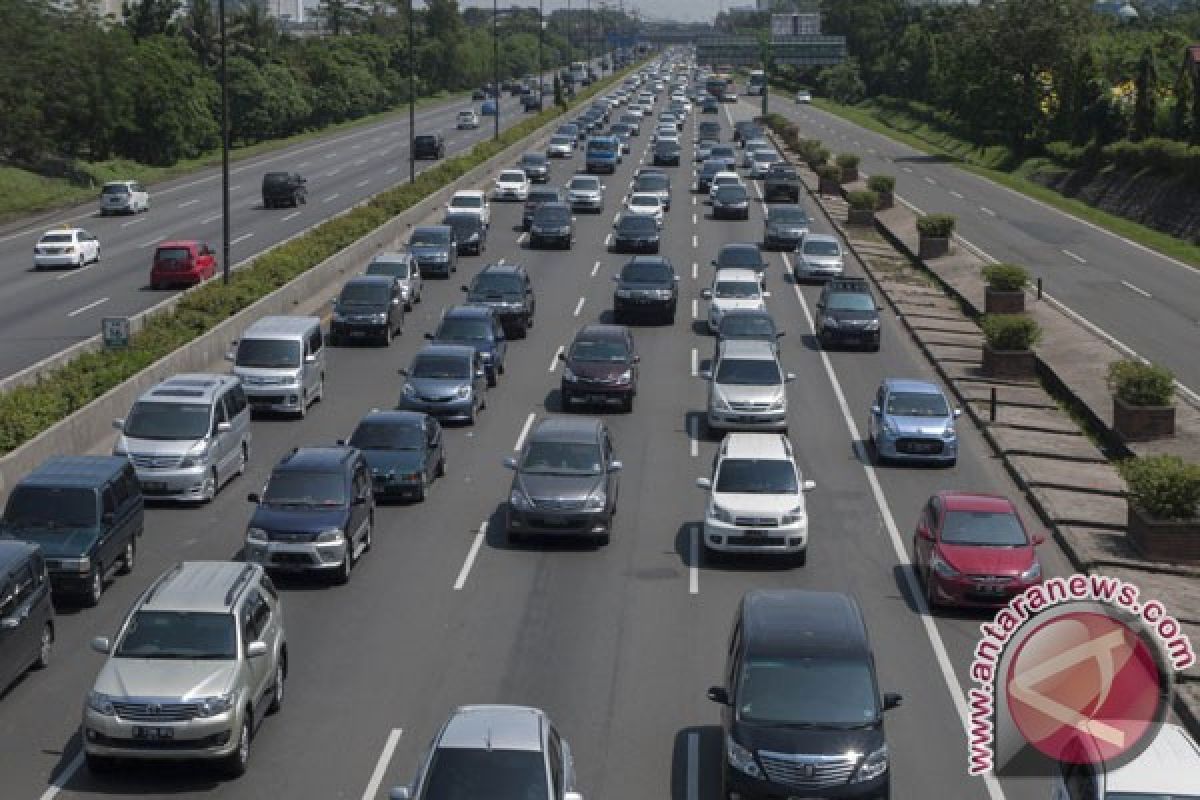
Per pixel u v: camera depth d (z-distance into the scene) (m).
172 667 18.62
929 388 36.41
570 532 28.36
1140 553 28.19
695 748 19.50
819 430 38.72
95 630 23.88
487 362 42.81
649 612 25.00
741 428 37.53
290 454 28.03
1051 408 41.00
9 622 20.70
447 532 29.69
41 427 32.38
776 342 45.50
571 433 30.25
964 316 54.41
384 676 21.95
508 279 50.69
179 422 31.67
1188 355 46.81
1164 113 93.44
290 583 26.36
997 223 77.69
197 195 89.44
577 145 120.19
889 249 70.00
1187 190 80.31
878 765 17.06
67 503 25.38
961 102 122.56
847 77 190.38
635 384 41.41
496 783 15.09
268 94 131.62
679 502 32.03
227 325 44.81
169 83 110.12
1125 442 36.62
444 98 196.75
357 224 64.44
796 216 69.38
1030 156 111.81
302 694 21.25
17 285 57.28
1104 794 15.76
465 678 21.91
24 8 99.88
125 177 99.81
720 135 128.50
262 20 162.88
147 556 27.75
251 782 18.33
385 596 25.70
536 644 23.39
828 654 18.02
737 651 18.42
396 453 31.88
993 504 26.42
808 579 26.97
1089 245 70.75
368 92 159.12
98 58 102.44
